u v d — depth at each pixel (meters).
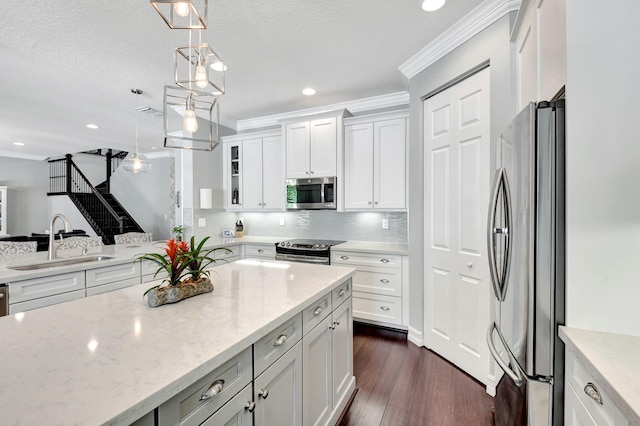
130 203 8.24
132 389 0.70
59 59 2.54
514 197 1.31
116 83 3.03
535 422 1.18
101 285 2.47
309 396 1.47
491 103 1.96
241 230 4.51
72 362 0.83
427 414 1.83
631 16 1.01
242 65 2.74
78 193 7.95
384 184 3.28
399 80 3.07
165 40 2.28
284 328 1.27
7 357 0.85
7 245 2.68
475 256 2.14
